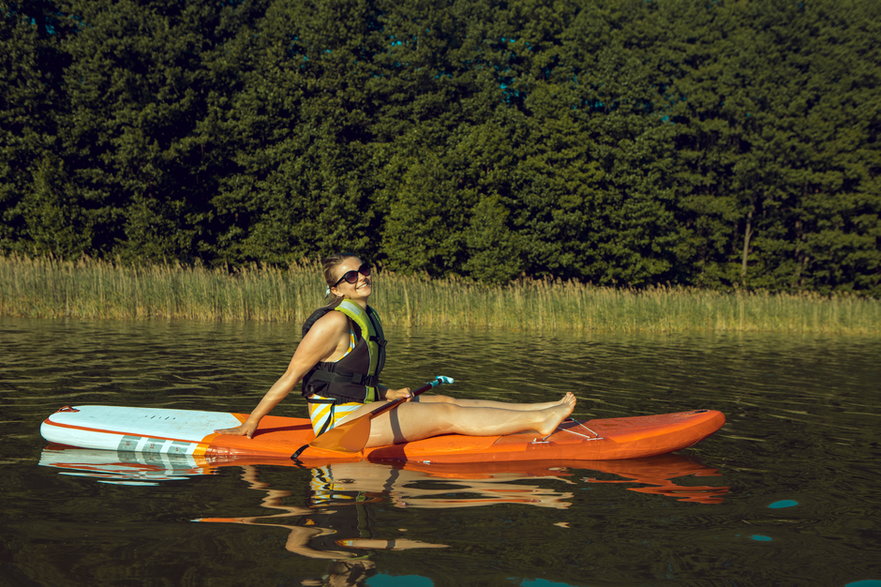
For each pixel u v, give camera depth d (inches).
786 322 768.3
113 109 1195.3
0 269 592.1
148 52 1186.6
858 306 813.2
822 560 96.8
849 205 1423.5
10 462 142.8
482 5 1502.2
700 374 319.0
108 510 113.3
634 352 426.9
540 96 1354.6
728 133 1480.1
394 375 284.4
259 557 93.8
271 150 1240.8
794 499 126.0
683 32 1545.3
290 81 1293.1
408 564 92.3
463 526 108.1
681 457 160.2
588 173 1300.4
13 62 1128.8
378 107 1419.8
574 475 141.9
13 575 87.4
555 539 103.1
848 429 194.9
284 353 345.7
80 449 155.8
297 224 1229.7
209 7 1334.9
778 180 1449.3
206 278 658.2
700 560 96.1
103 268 658.2
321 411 156.6
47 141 1123.9
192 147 1210.6
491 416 160.7
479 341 475.8
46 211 1087.0
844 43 1526.8
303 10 1389.0
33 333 417.1
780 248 1456.7
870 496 128.3
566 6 1541.6
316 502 119.6
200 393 225.0
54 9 1235.2
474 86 1437.0
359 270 157.5
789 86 1475.1
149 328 488.7
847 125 1469.0
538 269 1338.6
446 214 1229.1
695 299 763.4
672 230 1392.7
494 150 1296.8
